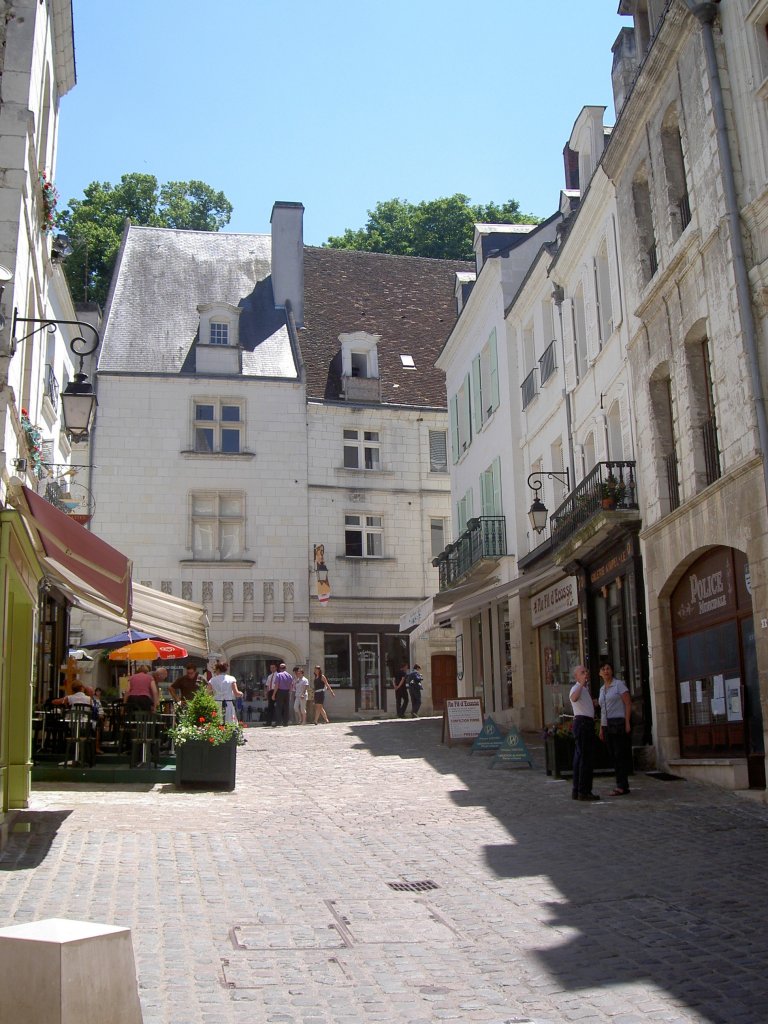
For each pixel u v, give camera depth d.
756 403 12.62
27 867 8.57
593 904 7.63
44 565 13.84
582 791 12.85
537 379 24.16
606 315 19.66
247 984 5.80
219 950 6.44
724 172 13.45
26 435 13.27
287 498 34.84
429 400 38.06
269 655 34.03
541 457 23.88
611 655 19.19
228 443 35.03
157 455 34.16
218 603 33.66
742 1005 5.36
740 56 13.46
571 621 22.00
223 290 38.38
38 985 3.99
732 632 14.03
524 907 7.60
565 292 22.16
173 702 18.97
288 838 10.49
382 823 11.46
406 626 26.80
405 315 41.28
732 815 11.42
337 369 37.69
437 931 6.96
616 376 18.61
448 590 28.03
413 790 14.20
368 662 34.88
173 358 35.41
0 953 4.09
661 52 15.42
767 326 12.69
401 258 43.66
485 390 28.11
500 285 26.38
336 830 11.01
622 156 17.91
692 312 14.87
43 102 14.16
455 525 31.70
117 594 11.66
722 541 13.74
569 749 14.88
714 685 14.63
